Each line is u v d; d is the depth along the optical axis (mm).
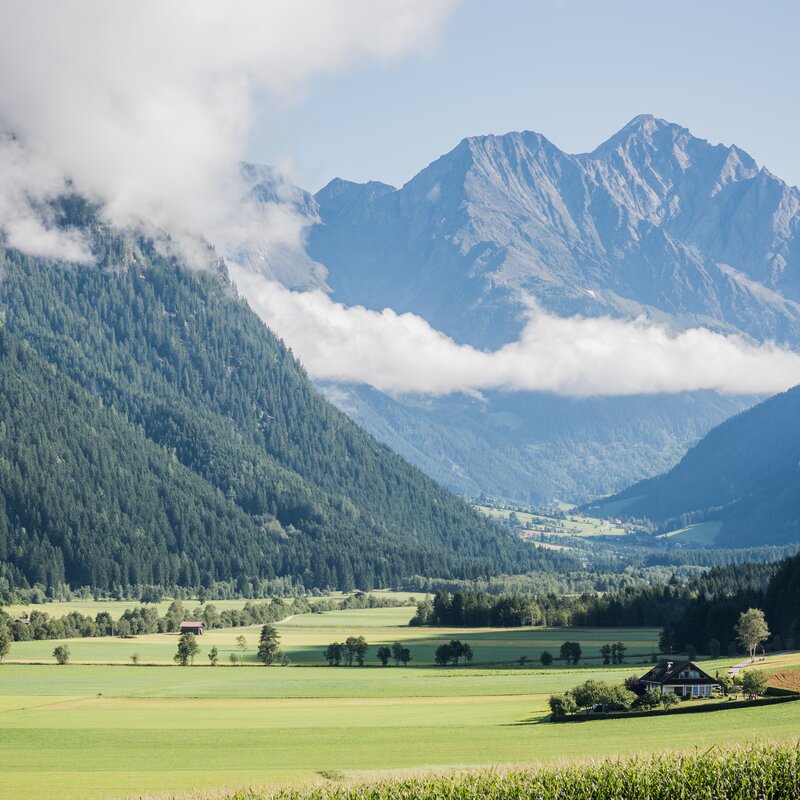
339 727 128500
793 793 72750
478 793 75750
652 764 78062
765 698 137500
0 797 85562
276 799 76500
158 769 99938
